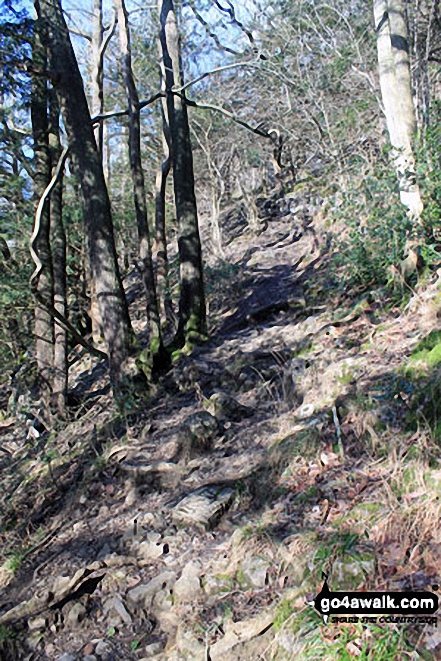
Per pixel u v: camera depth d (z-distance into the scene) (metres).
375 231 6.31
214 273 10.95
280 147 15.67
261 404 5.88
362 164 8.52
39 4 7.95
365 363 4.91
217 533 4.04
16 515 6.08
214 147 17.80
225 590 3.38
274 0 13.09
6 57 8.09
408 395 3.91
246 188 18.17
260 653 2.78
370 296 6.48
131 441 6.03
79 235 14.28
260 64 11.18
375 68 12.66
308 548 3.19
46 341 9.20
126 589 3.80
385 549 2.88
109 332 7.53
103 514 5.02
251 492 4.28
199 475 4.83
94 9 12.29
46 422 8.82
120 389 7.35
